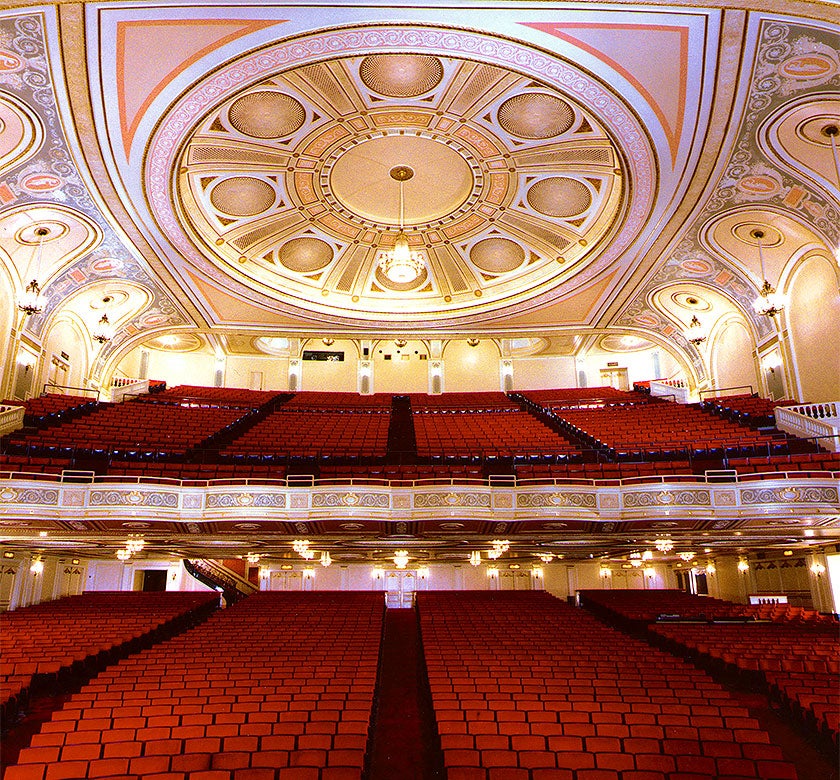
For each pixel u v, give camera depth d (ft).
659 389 68.18
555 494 36.60
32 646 33.35
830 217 35.96
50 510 34.12
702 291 51.72
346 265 53.52
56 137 31.30
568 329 59.06
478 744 19.94
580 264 47.37
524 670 27.32
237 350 73.92
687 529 39.50
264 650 31.07
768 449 40.86
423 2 24.56
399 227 48.80
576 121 36.11
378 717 27.17
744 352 54.03
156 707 22.16
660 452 44.91
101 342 56.80
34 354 47.75
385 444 51.85
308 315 55.57
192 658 29.40
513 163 41.11
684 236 42.39
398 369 76.18
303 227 48.19
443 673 26.96
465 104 35.70
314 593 53.06
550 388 74.95
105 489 35.14
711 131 31.04
